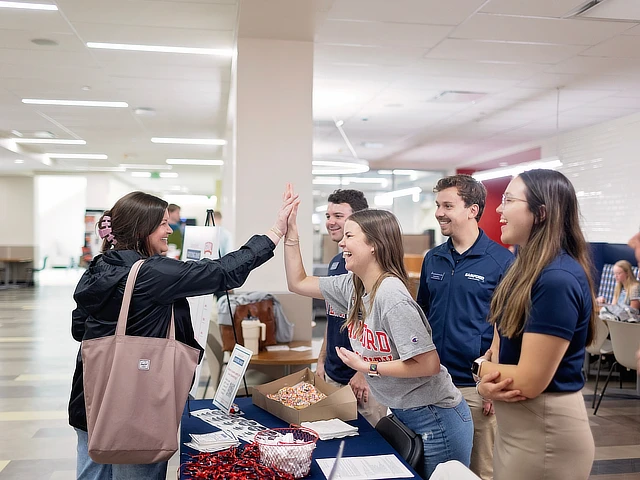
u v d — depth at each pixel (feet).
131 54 19.06
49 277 62.95
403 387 6.67
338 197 9.41
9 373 20.98
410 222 49.24
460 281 8.40
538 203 5.61
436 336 8.52
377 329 6.53
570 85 22.47
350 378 9.04
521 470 5.65
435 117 28.81
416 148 39.04
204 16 15.51
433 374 6.28
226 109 27.76
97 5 14.85
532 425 5.60
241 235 15.52
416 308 6.31
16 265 54.60
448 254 8.73
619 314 18.07
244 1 13.14
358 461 6.27
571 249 5.69
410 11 14.82
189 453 6.49
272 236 7.73
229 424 7.45
